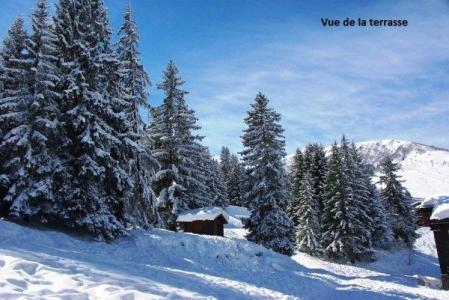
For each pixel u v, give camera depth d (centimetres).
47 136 2111
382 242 5256
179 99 3734
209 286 1323
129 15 2850
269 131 3625
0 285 758
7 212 2123
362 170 5656
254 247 2727
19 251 1218
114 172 2159
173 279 1299
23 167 1967
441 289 2786
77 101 2184
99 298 782
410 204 5684
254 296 1361
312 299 1706
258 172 3562
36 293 751
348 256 4603
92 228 2041
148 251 2191
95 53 2295
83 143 2072
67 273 978
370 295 2023
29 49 2127
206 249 2511
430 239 6431
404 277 3597
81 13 2350
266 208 3547
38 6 2219
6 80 2306
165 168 3578
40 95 2041
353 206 4672
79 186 2050
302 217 4856
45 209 2033
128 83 2781
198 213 3434
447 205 2931
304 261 3959
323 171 5600
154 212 2702
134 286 955
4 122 2097
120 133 2339
